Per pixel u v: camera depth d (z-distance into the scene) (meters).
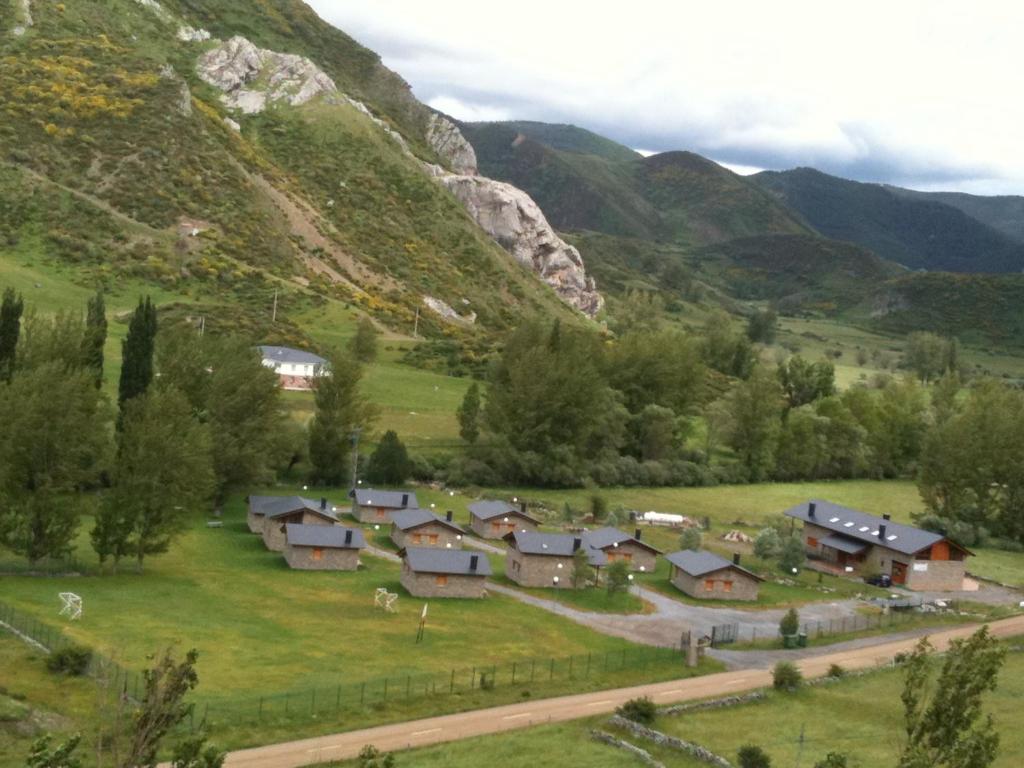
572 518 125.56
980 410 152.75
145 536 86.19
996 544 136.12
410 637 73.38
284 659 64.62
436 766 49.53
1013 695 65.69
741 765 51.97
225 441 109.19
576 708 60.88
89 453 89.81
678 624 84.75
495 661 69.38
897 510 151.12
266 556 96.38
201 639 66.69
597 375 156.88
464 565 87.81
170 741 48.34
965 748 32.22
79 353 108.38
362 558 99.75
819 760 53.84
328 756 50.06
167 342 118.62
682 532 122.31
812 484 168.62
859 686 68.19
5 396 82.94
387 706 58.09
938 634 85.56
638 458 165.50
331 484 131.50
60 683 53.72
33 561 82.06
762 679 69.12
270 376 117.12
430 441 150.25
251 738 51.41
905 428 182.88
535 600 89.56
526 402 147.75
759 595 97.94
